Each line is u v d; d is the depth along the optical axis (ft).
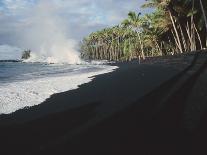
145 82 66.39
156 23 198.08
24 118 45.75
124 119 40.14
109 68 147.33
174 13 175.52
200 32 182.80
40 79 102.12
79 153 30.83
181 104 43.62
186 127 34.45
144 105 45.83
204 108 40.37
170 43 224.94
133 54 332.19
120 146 31.53
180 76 68.28
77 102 54.24
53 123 41.98
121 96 54.60
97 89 65.46
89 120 41.57
